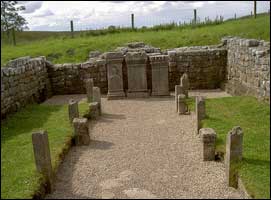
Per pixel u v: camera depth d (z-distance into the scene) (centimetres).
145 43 2061
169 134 993
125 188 673
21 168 727
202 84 1742
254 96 1305
